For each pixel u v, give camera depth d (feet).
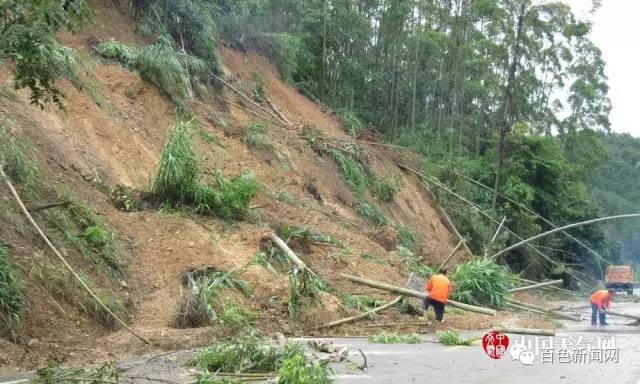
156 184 46.60
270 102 78.89
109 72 55.06
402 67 121.80
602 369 30.48
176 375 26.32
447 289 47.26
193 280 40.63
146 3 65.16
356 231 63.87
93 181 44.47
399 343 38.42
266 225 50.75
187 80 61.72
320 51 103.45
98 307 33.94
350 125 93.04
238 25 84.07
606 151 170.09
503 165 107.55
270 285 42.91
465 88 129.70
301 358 23.15
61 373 23.16
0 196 34.91
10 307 29.22
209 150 57.11
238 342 27.73
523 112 142.72
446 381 26.63
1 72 44.52
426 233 83.25
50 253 34.47
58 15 24.93
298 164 68.18
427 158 100.73
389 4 111.34
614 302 103.65
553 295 96.12
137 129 52.90
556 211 114.83
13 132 40.65
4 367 26.78
